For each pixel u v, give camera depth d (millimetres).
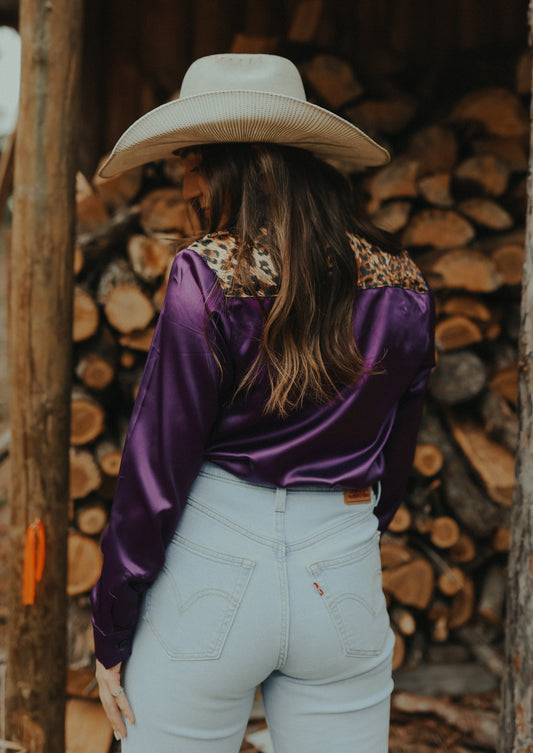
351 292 1114
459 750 2344
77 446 2732
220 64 1192
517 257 2752
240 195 1158
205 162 1186
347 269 1115
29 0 1827
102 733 2291
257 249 1086
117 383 2812
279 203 1121
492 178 2770
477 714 2449
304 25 2938
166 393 1066
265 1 3332
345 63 2812
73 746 2236
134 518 1079
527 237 1477
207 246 1090
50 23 1833
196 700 1094
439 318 2729
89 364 2664
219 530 1090
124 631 1131
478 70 3086
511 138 2832
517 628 1474
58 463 1931
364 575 1138
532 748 1439
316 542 1099
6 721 1975
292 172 1152
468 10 3232
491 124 2834
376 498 1262
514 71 2885
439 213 2709
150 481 1070
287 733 1177
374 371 1122
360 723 1161
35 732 1950
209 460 1126
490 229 2828
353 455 1165
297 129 1129
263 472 1094
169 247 2668
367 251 1172
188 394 1057
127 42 3398
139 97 3422
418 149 2803
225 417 1110
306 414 1105
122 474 1094
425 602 2709
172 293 1073
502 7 3203
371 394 1142
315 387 1076
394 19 3250
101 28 3367
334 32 3209
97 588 1123
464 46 3260
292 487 1107
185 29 3391
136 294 2639
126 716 1145
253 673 1093
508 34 3213
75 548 2746
